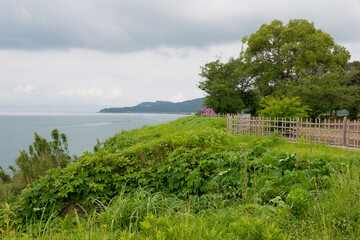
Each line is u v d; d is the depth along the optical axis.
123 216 3.60
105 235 2.79
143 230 2.62
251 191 4.28
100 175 6.17
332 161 5.50
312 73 30.33
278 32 33.09
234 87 36.91
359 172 4.28
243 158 5.55
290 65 32.62
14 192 8.89
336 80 26.75
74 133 78.06
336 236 2.77
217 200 4.26
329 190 3.93
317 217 3.09
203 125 15.46
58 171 6.13
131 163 6.78
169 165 6.18
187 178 5.43
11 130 116.75
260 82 33.97
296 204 3.27
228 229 2.78
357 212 3.17
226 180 4.97
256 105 39.91
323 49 29.50
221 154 6.25
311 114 25.09
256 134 11.89
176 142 7.71
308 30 31.06
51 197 5.47
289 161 5.56
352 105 28.39
